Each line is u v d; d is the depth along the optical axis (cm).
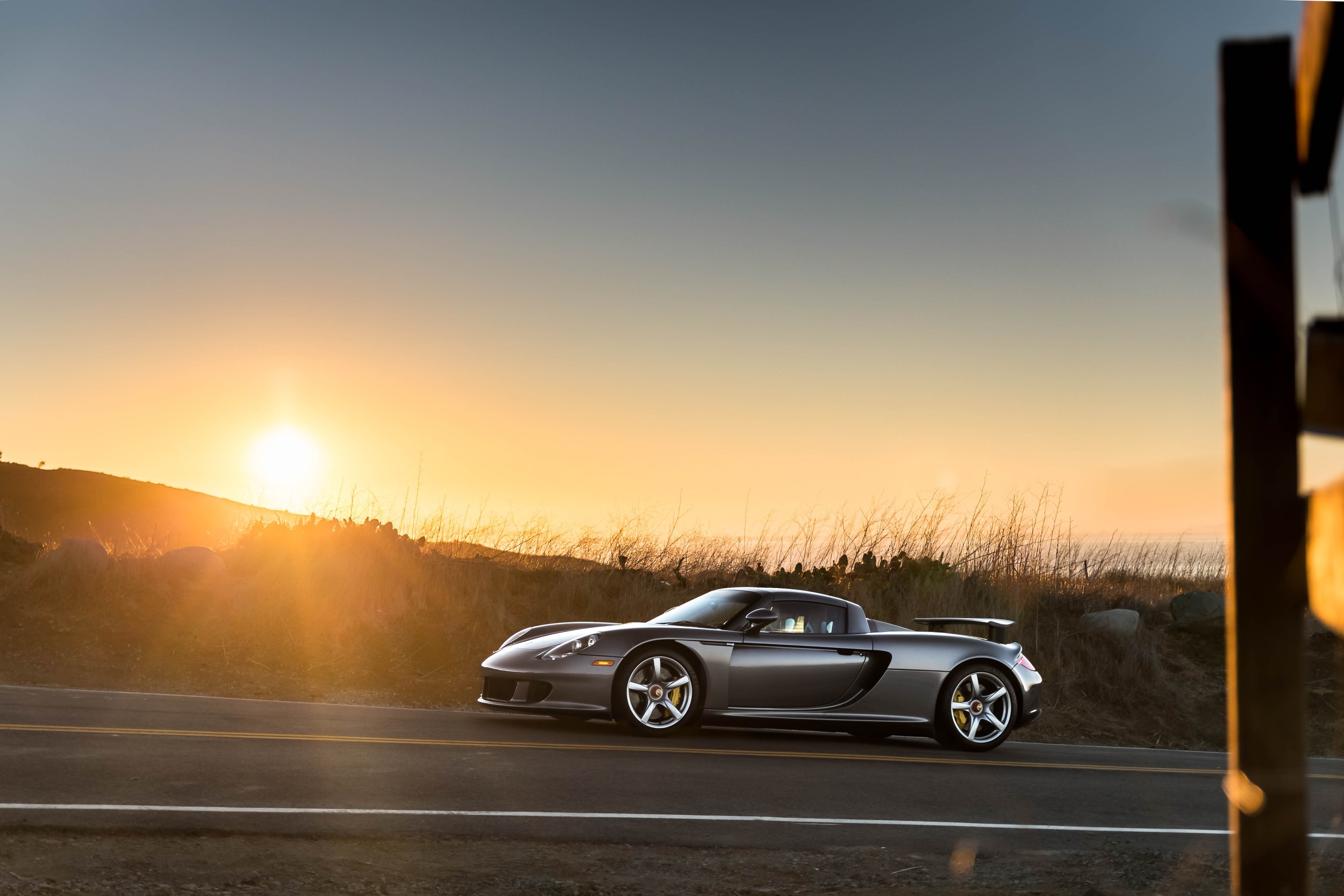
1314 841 575
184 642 1232
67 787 557
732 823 571
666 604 1502
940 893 446
